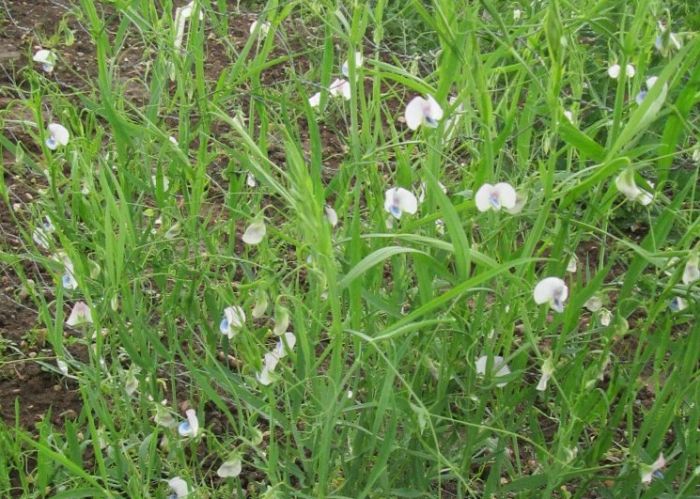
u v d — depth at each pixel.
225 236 0.97
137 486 0.65
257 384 0.67
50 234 0.85
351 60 0.68
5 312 0.94
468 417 0.68
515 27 0.69
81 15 0.86
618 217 1.08
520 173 0.73
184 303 0.76
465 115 0.72
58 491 0.72
